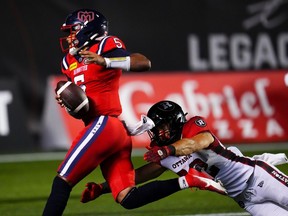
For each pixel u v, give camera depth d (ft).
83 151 64.54
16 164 136.36
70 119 154.20
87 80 66.28
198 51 161.99
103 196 103.04
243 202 65.87
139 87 154.92
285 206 64.75
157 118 64.13
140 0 159.84
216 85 159.33
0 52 154.10
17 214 91.04
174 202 96.89
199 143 61.31
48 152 150.30
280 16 164.76
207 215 86.84
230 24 163.63
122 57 64.95
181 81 158.20
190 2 162.20
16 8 154.71
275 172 64.03
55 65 155.94
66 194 64.44
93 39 67.62
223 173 63.87
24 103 155.33
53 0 155.74
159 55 160.15
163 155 60.08
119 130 65.82
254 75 161.79
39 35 155.53
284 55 164.25
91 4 156.66
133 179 66.85
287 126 159.94
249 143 156.25
